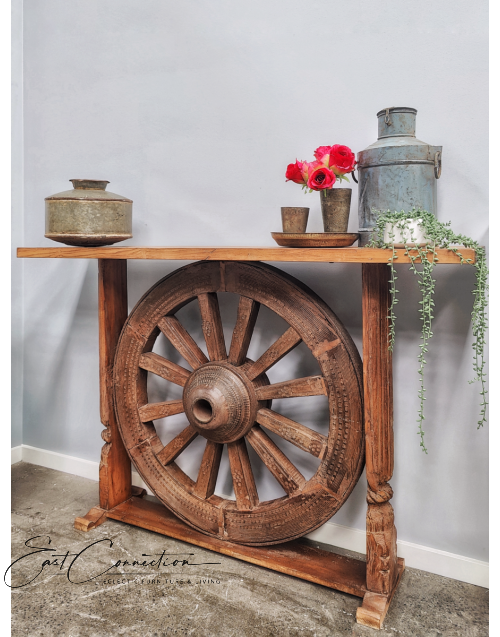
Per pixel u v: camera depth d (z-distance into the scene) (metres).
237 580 1.74
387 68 1.72
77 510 2.20
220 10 2.00
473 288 1.66
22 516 2.15
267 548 1.85
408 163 1.50
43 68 2.47
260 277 1.73
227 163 2.04
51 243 2.54
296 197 1.91
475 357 1.52
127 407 2.06
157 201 2.21
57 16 2.40
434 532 1.78
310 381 1.69
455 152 1.64
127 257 1.77
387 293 1.57
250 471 1.87
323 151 1.63
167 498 2.00
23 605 1.61
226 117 2.03
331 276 1.86
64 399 2.58
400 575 1.75
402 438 1.80
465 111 1.62
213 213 2.08
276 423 1.76
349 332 1.85
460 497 1.73
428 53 1.66
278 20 1.89
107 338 2.08
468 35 1.60
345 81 1.79
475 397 1.68
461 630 1.51
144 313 1.98
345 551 1.91
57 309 2.56
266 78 1.93
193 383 1.82
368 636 1.49
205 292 1.84
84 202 1.82
